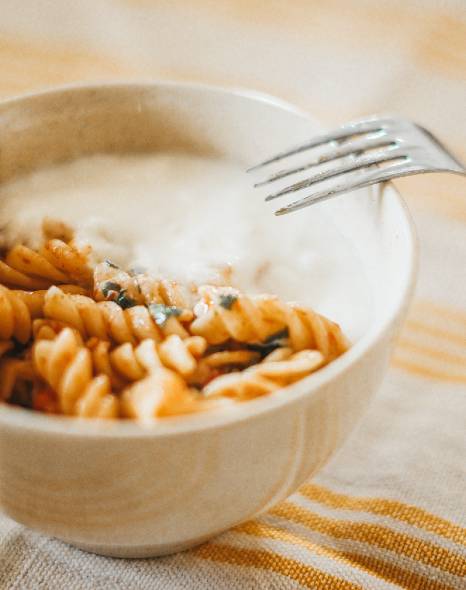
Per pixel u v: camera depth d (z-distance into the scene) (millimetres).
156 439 224
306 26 526
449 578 302
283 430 238
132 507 246
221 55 506
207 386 270
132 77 486
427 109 480
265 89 488
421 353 376
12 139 349
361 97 485
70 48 500
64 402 260
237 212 348
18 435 228
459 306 394
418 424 350
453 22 525
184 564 299
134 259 328
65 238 337
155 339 288
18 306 292
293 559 301
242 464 240
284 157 336
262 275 325
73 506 248
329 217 339
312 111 476
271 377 270
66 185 357
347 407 255
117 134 363
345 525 315
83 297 295
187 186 359
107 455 227
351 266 325
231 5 536
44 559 297
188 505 249
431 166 314
